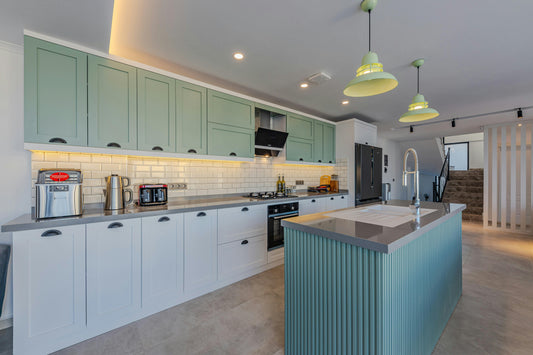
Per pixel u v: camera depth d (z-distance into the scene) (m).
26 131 1.68
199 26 1.82
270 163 3.82
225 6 1.60
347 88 1.67
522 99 3.40
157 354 1.55
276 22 1.77
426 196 9.39
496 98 3.36
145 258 1.96
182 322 1.90
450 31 1.86
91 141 1.93
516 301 2.22
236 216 2.62
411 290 1.36
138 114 2.18
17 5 1.43
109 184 2.07
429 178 9.43
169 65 2.46
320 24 1.79
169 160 2.71
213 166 3.10
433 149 7.50
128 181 2.23
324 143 4.22
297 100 3.54
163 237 2.06
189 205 2.37
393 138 6.91
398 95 3.28
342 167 4.39
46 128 1.75
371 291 1.10
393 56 2.24
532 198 4.84
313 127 4.01
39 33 1.73
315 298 1.35
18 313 1.46
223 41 2.03
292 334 1.48
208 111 2.67
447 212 1.91
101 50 1.97
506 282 2.63
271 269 3.01
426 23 1.77
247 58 2.32
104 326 1.76
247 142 3.05
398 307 1.20
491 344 1.65
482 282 2.63
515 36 1.91
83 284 1.67
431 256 1.66
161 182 2.65
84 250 1.67
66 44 1.83
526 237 4.50
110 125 2.03
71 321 1.63
